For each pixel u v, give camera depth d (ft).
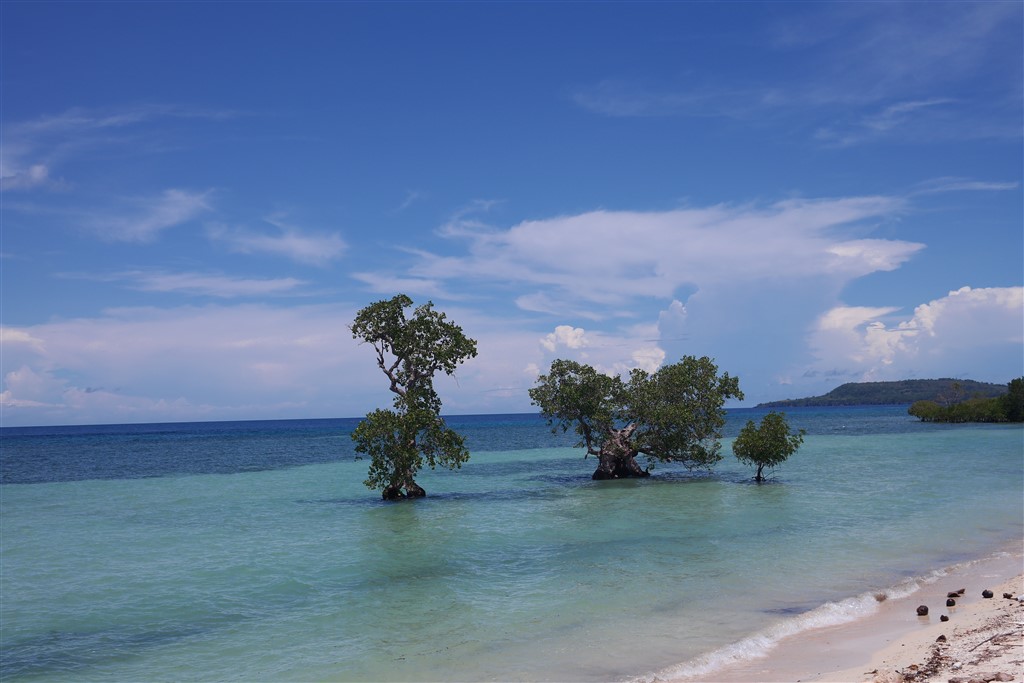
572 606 51.52
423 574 63.36
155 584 61.72
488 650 42.45
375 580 61.46
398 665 40.34
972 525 82.28
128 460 236.02
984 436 280.51
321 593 57.52
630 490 128.67
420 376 127.34
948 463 168.25
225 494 133.18
